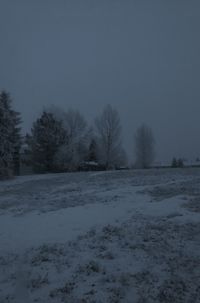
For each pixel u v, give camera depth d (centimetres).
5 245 1297
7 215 1958
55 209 1941
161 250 1071
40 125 5984
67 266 996
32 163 6172
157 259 1002
